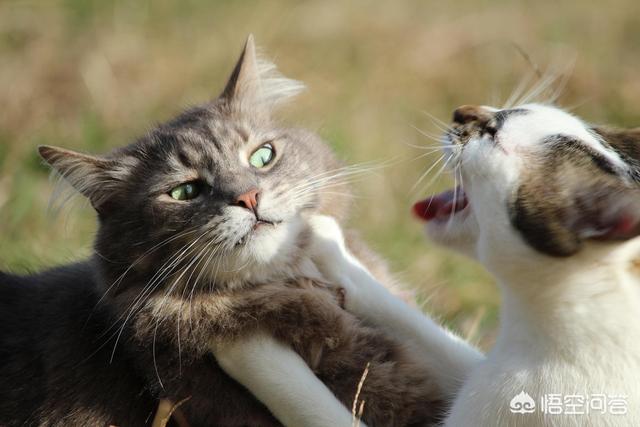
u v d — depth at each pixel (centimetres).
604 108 1008
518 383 452
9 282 595
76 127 977
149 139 596
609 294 445
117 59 1073
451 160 489
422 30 1195
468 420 464
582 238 434
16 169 896
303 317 532
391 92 1090
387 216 859
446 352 550
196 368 526
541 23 1198
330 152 639
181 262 546
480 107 514
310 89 1059
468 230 513
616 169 445
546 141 462
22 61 1045
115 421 533
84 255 691
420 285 752
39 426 534
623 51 1134
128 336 538
